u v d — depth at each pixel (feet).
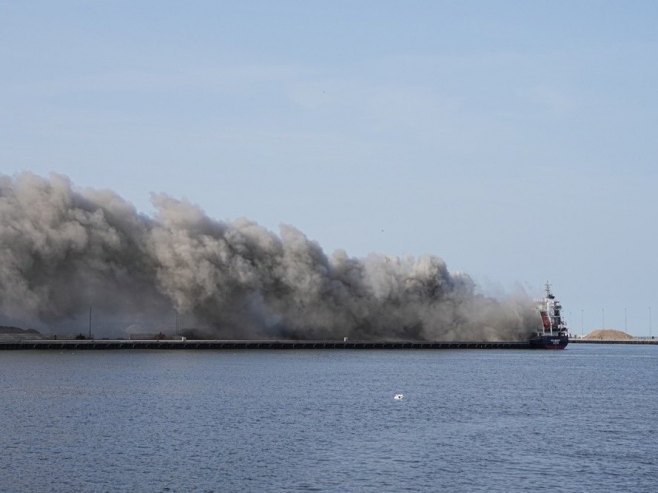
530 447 314.76
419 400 467.52
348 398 467.52
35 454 284.20
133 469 265.95
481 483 257.75
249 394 476.54
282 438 323.98
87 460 276.62
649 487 255.09
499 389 552.00
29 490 239.71
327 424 362.53
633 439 335.26
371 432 343.26
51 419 359.05
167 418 369.50
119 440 311.88
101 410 390.63
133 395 454.40
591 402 473.67
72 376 565.53
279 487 248.11
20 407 395.55
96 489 242.17
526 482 259.60
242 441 315.37
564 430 357.82
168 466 270.67
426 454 298.15
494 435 341.41
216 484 250.37
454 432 347.36
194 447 301.63
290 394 482.69
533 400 481.46
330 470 270.26
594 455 300.40
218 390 493.36
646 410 435.12
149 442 309.22
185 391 482.69
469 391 532.32
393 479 260.62
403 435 337.31
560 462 287.69
